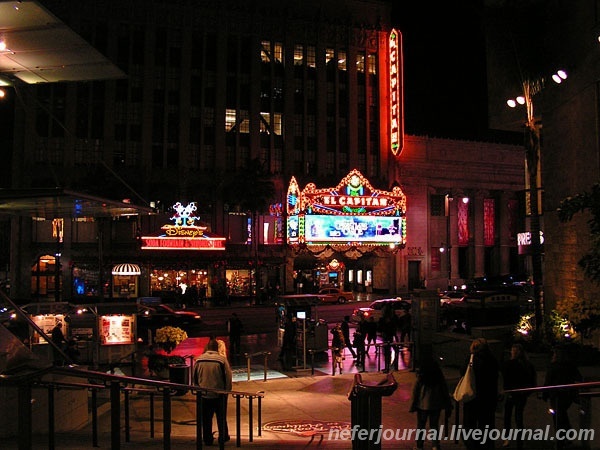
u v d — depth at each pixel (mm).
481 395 8414
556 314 16844
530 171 19719
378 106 64438
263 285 57875
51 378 9453
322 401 15289
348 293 50156
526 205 24984
